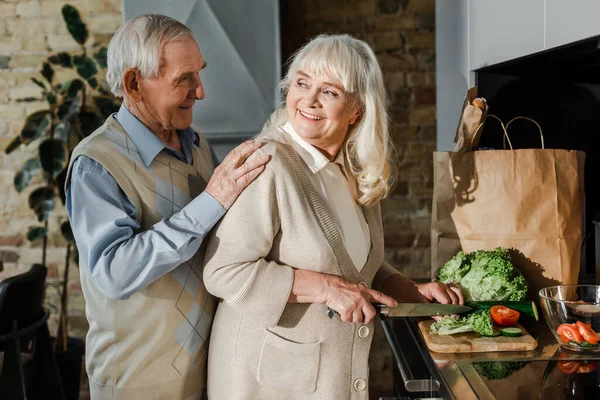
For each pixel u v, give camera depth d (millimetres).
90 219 1340
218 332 1452
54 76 3252
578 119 2092
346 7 3074
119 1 3168
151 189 1432
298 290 1315
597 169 2070
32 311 2260
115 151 1398
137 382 1464
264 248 1325
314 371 1376
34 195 3053
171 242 1305
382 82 1443
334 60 1356
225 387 1409
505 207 1677
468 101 1731
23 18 3225
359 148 1462
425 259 3170
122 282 1311
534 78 2104
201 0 2477
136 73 1397
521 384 1228
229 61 2498
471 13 2156
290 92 1409
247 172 1329
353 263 1430
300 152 1417
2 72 3268
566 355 1380
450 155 1718
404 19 3070
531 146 2123
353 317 1321
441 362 1350
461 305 1513
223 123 2525
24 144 3238
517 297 1580
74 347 3014
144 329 1440
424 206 3148
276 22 2480
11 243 3344
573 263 1684
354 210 1484
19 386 2170
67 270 3068
